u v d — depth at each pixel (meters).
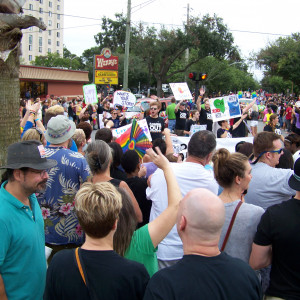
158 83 39.38
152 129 7.89
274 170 3.26
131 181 3.72
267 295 2.42
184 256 1.79
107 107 13.31
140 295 1.82
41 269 2.40
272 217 2.37
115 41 48.34
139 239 2.24
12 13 4.24
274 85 67.81
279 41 43.47
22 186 2.30
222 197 2.73
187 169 3.05
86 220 1.81
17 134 4.73
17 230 2.24
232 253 2.60
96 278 1.77
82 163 3.33
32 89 36.94
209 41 35.88
